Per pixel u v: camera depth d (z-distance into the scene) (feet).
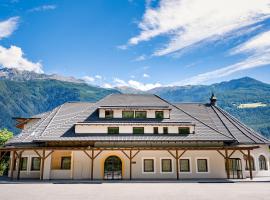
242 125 127.34
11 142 108.58
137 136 107.45
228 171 100.53
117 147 102.83
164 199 50.80
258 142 112.68
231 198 52.29
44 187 73.87
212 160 107.34
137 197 53.62
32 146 104.47
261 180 94.53
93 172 102.94
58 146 102.99
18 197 53.47
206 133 111.24
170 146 106.32
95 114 117.70
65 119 117.91
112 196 55.21
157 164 106.01
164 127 111.86
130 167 100.48
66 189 68.74
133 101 125.18
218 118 130.72
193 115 130.62
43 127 114.52
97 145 104.37
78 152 104.42
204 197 53.62
